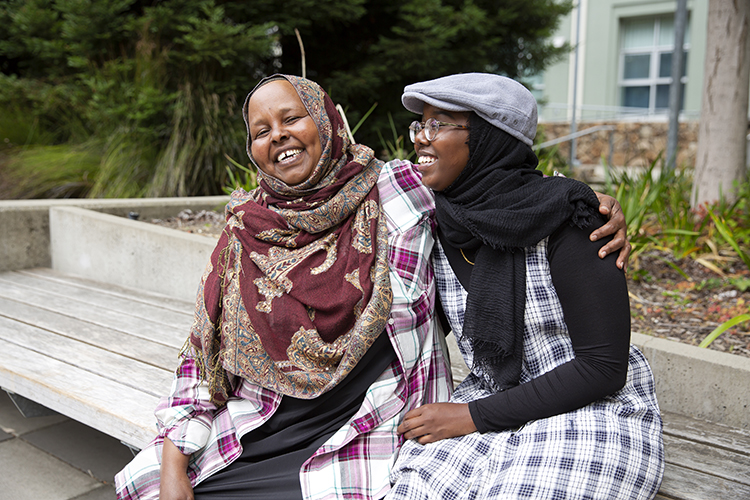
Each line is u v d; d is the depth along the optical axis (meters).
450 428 1.39
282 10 6.12
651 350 2.06
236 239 1.59
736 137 4.17
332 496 1.38
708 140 4.25
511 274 1.36
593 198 1.33
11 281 3.63
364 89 6.40
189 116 5.54
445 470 1.32
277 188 1.58
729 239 3.26
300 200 1.54
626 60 13.82
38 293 3.36
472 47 6.75
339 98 6.36
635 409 1.34
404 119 6.66
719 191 3.96
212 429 1.55
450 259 1.51
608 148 12.87
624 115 13.20
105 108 5.42
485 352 1.41
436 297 1.60
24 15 5.91
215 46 5.44
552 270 1.35
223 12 5.75
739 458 1.67
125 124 5.50
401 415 1.48
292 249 1.53
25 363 2.26
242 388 1.58
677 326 2.67
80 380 2.11
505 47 7.57
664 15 13.22
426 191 1.57
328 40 6.95
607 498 1.23
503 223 1.32
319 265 1.49
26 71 6.80
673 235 3.67
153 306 3.13
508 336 1.35
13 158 5.51
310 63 7.21
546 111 14.12
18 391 2.17
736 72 4.09
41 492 2.09
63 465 2.28
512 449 1.34
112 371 2.21
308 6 5.98
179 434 1.49
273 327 1.47
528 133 1.42
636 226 3.42
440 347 1.58
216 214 4.60
